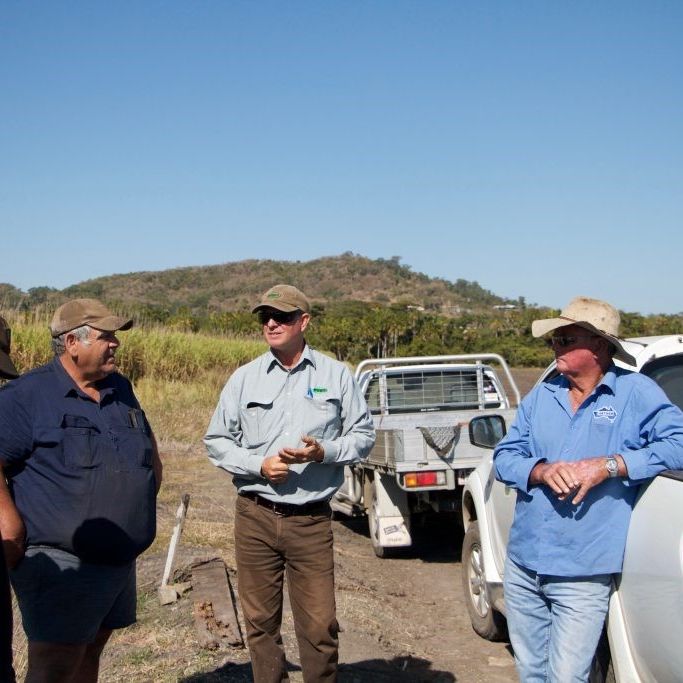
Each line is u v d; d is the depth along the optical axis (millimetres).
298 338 4238
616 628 3574
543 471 3553
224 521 9445
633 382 3625
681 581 3146
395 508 8609
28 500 3396
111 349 3576
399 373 10188
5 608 2361
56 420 3428
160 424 17297
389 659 5578
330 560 4184
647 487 3479
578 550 3510
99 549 3414
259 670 4230
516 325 87625
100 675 4848
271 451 4180
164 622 5715
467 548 6395
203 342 27000
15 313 17984
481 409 10203
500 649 6035
